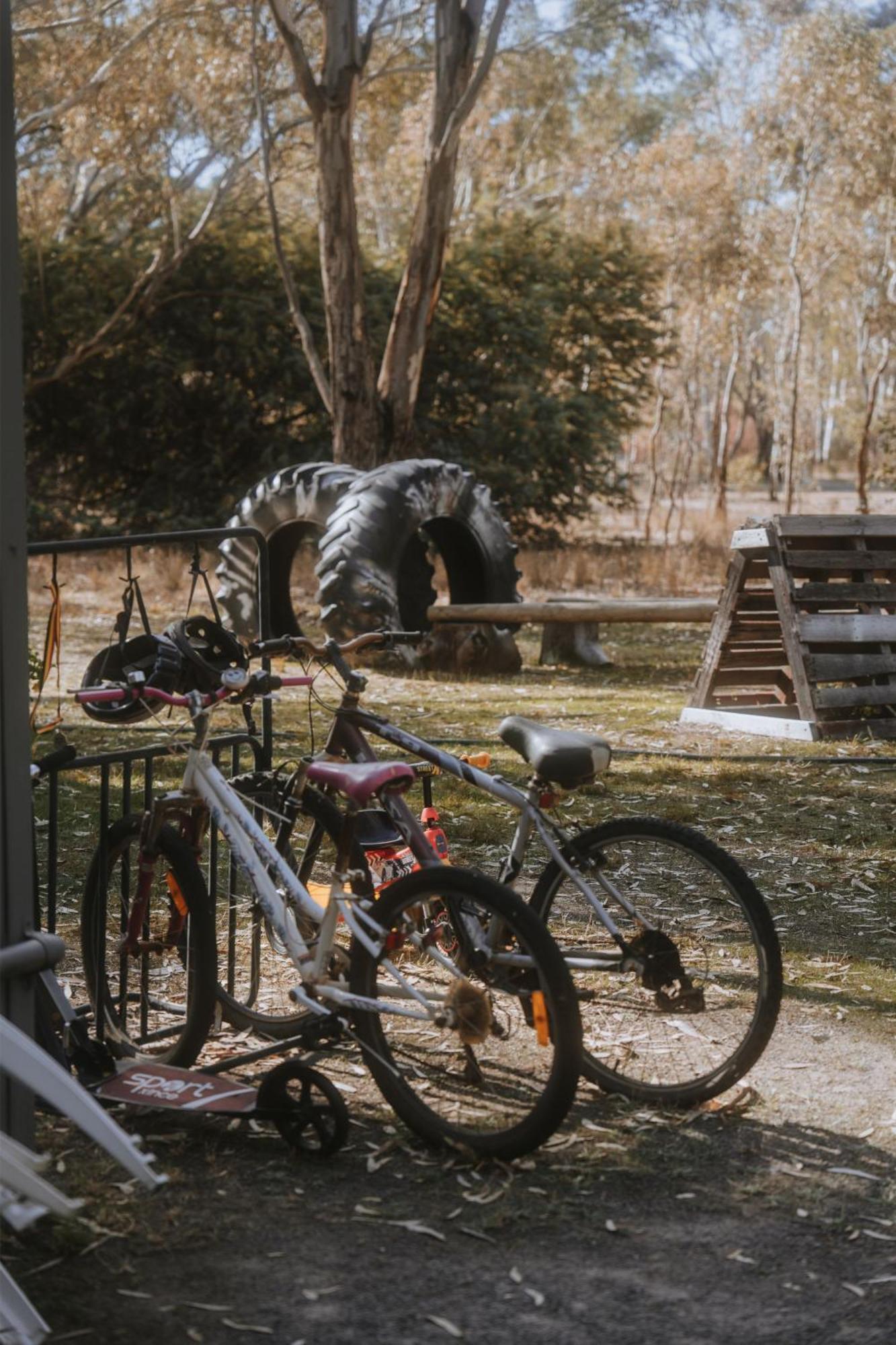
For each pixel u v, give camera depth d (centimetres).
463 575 1354
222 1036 421
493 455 2752
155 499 2644
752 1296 286
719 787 780
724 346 3816
